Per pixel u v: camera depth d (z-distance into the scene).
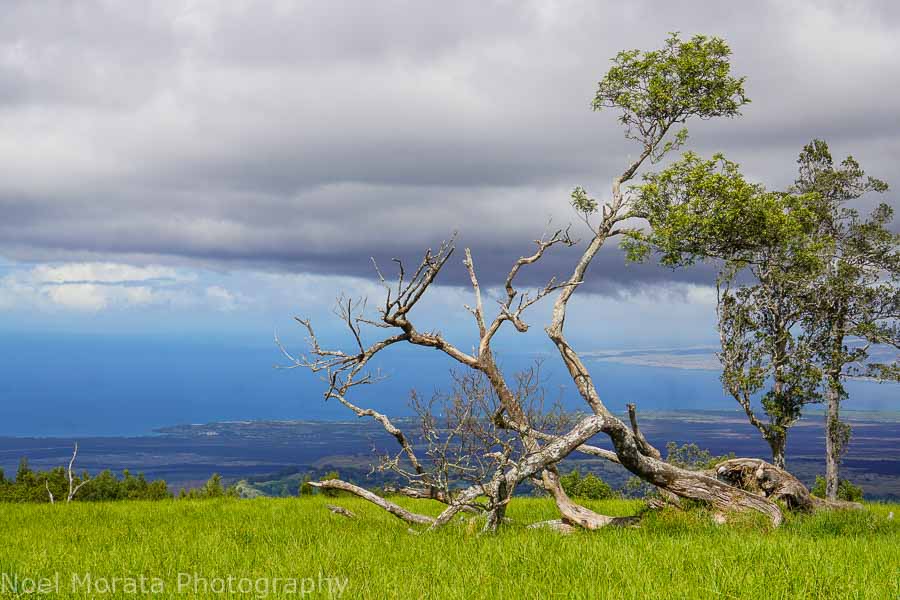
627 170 22.25
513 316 16.53
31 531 15.66
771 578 9.12
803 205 24.69
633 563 10.28
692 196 22.27
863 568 9.84
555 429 15.45
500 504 14.22
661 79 21.27
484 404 14.43
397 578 9.72
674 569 9.82
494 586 9.23
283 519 17.47
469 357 16.61
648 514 15.18
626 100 21.78
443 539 12.95
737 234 22.89
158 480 45.31
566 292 18.55
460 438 14.32
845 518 14.54
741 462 16.55
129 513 19.70
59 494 43.16
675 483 15.26
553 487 15.91
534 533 13.47
